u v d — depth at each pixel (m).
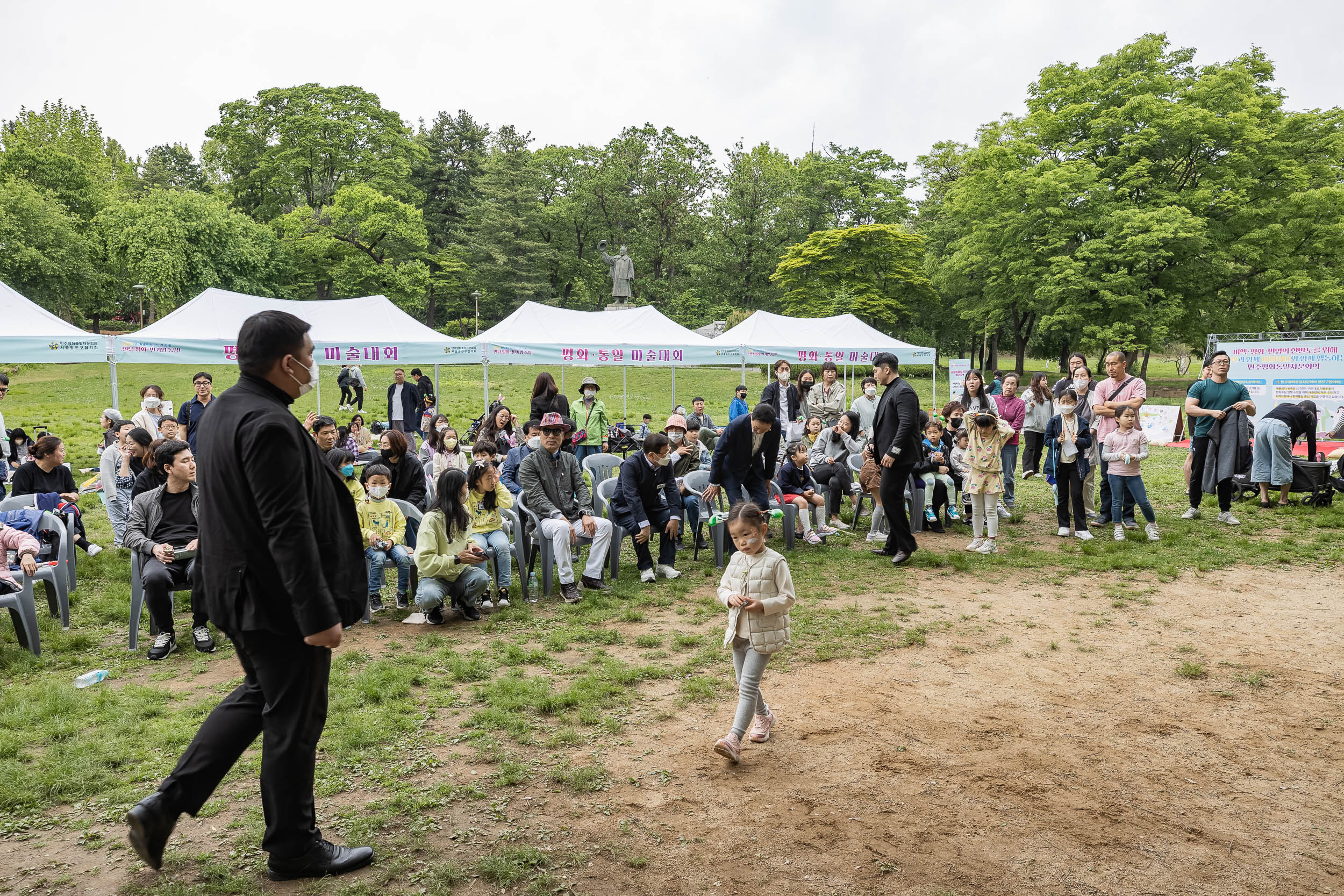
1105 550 7.98
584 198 57.00
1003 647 5.40
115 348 11.84
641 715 4.34
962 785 3.54
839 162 50.06
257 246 44.75
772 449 7.67
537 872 2.88
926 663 5.10
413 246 50.38
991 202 32.38
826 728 4.14
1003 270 32.69
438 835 3.13
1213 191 28.02
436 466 10.09
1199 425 9.15
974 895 2.76
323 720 2.81
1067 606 6.32
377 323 14.90
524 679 4.86
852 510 10.10
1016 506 10.68
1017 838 3.12
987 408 10.40
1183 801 3.41
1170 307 27.67
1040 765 3.73
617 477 8.88
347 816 3.26
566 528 6.68
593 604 6.53
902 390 7.56
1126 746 3.94
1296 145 28.73
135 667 5.17
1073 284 28.08
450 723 4.23
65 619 5.92
